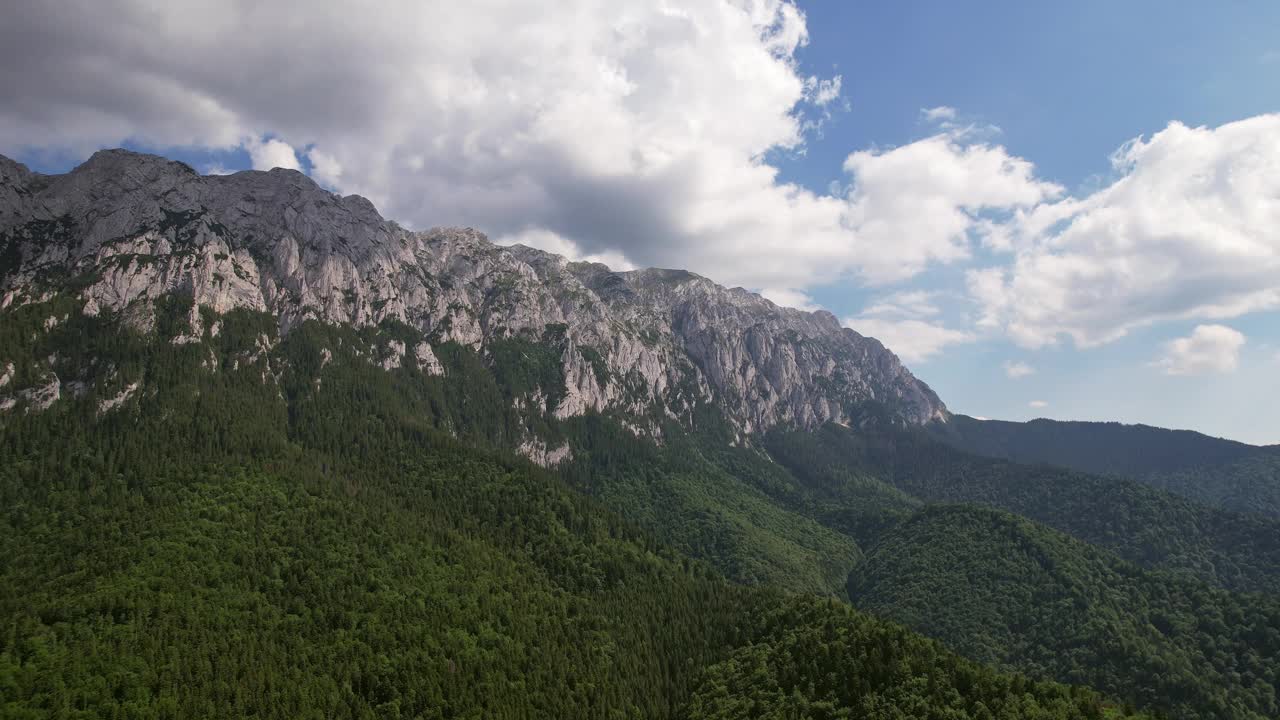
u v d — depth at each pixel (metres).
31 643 166.50
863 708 173.75
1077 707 171.88
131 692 160.50
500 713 184.38
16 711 150.12
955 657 193.75
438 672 193.25
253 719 162.88
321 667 183.88
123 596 183.62
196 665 171.38
